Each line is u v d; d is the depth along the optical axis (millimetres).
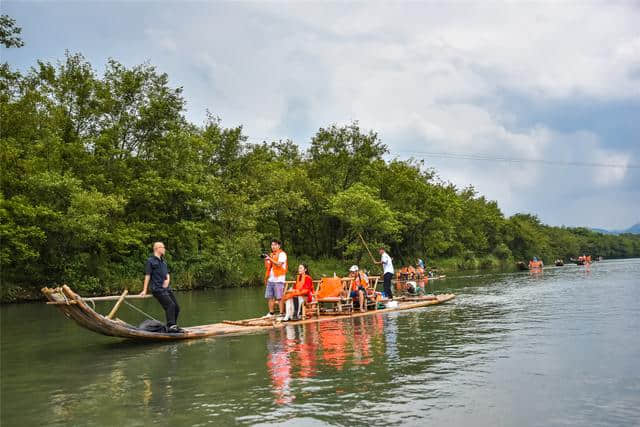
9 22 23047
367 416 4539
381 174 51094
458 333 9352
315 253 49125
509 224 83875
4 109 25516
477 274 41531
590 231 125375
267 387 5648
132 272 29688
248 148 40500
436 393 5246
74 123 29938
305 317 12344
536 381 5645
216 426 4379
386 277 16516
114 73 31500
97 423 4609
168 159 31609
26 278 25312
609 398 4938
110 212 28547
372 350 7793
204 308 16953
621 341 7914
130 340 9789
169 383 6039
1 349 9297
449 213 60375
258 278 35094
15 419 4836
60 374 6863
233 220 34250
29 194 25094
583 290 18984
